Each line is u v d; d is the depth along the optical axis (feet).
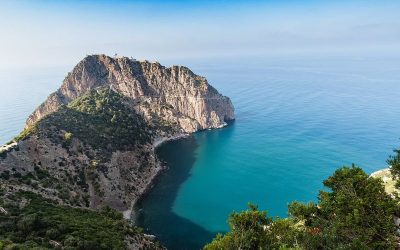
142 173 538.47
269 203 440.86
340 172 148.05
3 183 335.26
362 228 125.29
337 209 136.05
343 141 648.38
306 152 606.14
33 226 241.35
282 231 147.74
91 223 290.15
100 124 614.75
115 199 441.27
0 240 203.62
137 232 316.81
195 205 446.19
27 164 404.57
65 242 227.40
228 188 492.95
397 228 122.83
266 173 534.78
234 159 607.37
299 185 483.51
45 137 475.72
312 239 137.39
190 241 361.30
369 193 131.13
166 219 410.52
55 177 414.41
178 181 527.81
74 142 504.02
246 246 141.28
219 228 387.14
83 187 429.38
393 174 142.20
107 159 508.94
